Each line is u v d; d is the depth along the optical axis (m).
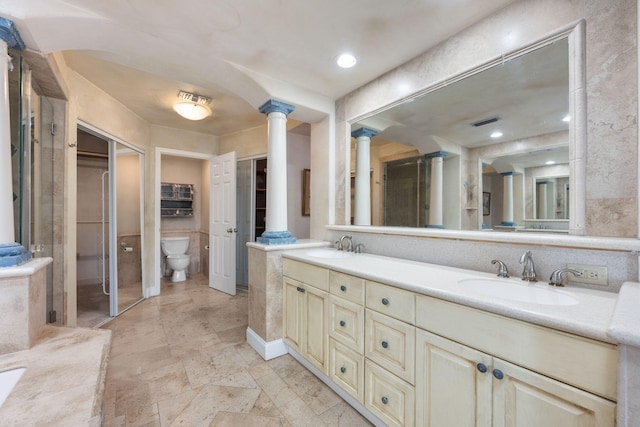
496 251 1.46
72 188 2.31
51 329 1.37
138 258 3.80
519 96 1.43
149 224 3.69
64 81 2.08
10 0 1.31
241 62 2.01
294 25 1.61
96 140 3.66
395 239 2.04
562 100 1.28
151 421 1.47
